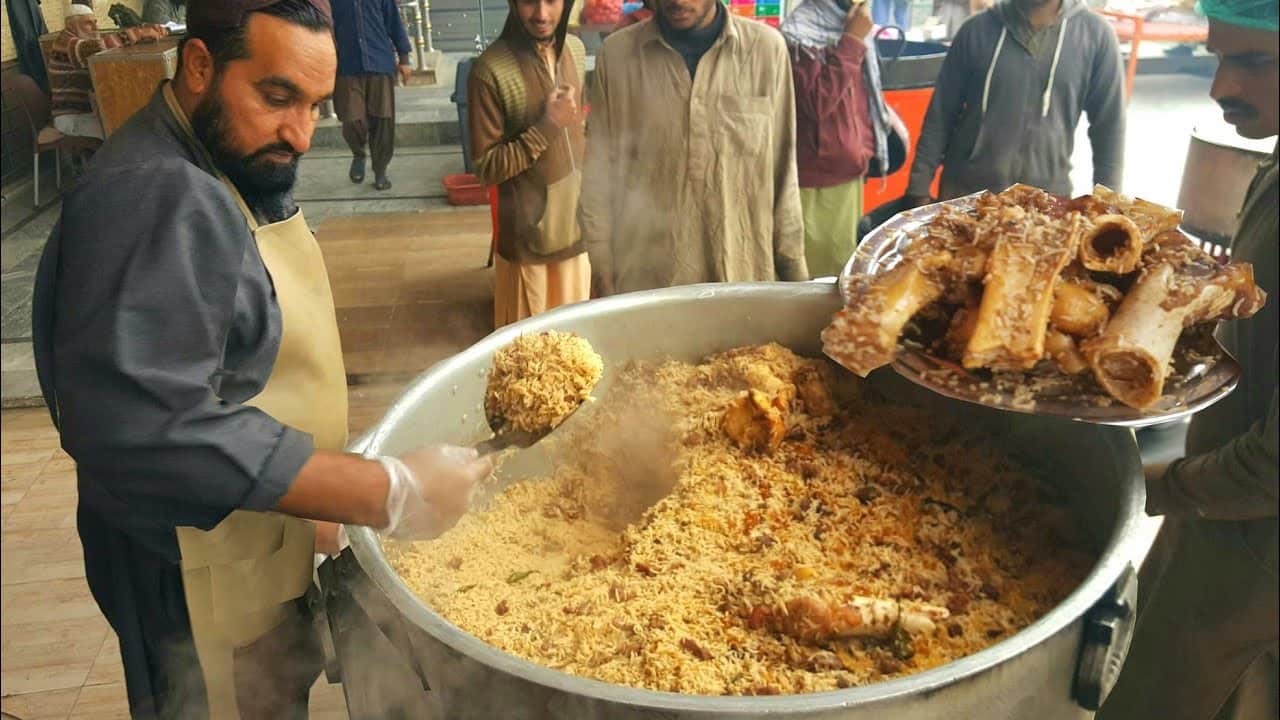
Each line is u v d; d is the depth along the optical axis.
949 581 1.08
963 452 1.29
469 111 2.16
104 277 0.89
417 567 1.15
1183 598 1.28
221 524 1.12
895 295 1.02
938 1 2.74
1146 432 1.44
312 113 1.02
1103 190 1.11
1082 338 1.00
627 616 1.01
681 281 2.06
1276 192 1.10
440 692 0.86
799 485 1.21
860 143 2.40
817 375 1.36
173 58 1.59
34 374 2.83
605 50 1.97
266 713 1.28
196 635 1.17
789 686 0.91
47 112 2.33
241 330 1.02
